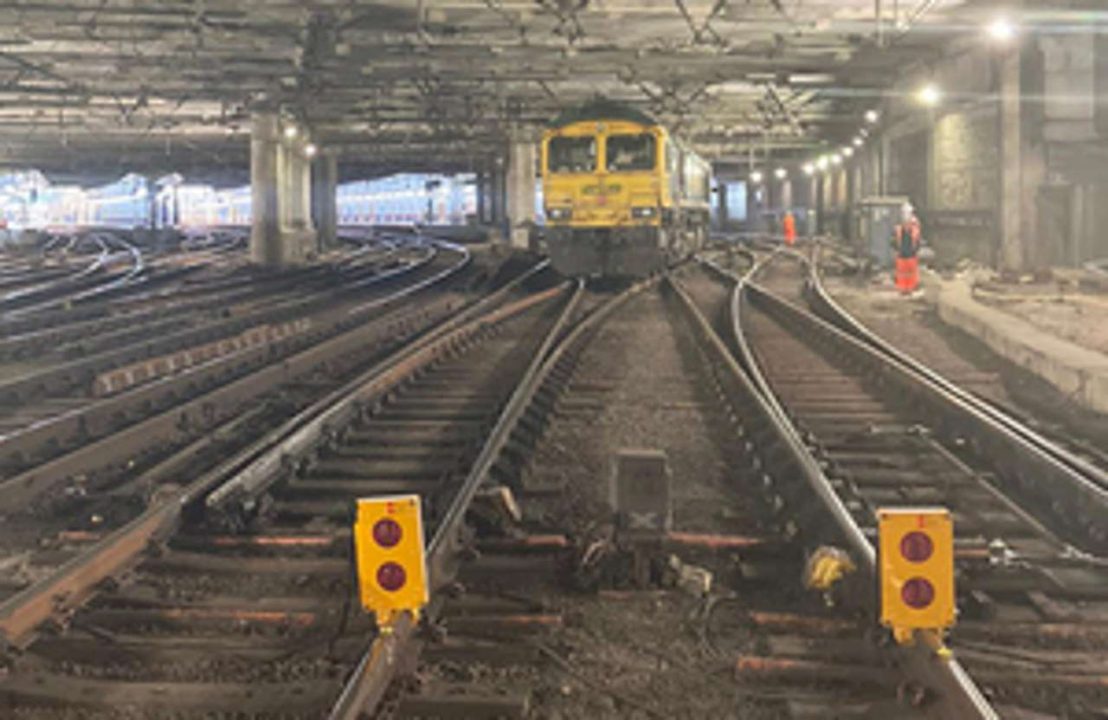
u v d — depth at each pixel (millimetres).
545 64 28969
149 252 45812
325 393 12086
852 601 5309
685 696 4523
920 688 4117
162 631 5246
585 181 25391
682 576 5723
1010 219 23000
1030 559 6078
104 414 10383
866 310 21078
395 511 4480
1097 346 13984
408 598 4473
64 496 7605
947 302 18734
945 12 23516
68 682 4613
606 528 6227
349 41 25516
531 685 4594
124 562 5988
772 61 29516
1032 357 12945
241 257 41438
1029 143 23000
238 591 5742
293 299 24547
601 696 4520
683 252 30516
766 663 4637
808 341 16109
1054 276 21984
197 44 25297
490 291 27422
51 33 24906
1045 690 4480
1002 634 5090
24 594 5129
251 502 6977
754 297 23812
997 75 27141
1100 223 23812
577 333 15609
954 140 32188
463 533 6238
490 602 5398
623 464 5797
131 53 28172
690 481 8133
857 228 36938
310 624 5215
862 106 41094
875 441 9320
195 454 9102
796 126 45125
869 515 7008
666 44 26797
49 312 19547
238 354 14016
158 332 17859
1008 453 8312
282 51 27484
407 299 24250
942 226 33312
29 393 11953
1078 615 5305
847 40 26938
